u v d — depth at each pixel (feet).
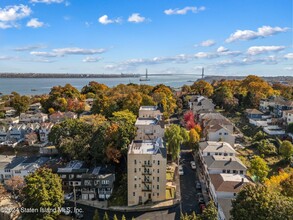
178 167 216.74
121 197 184.24
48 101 417.69
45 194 157.58
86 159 220.84
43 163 229.86
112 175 194.70
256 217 105.29
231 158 194.59
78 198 191.01
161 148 186.70
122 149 202.28
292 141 247.09
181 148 268.21
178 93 526.98
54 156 253.85
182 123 332.60
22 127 327.67
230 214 119.44
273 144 242.37
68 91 446.19
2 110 416.05
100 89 526.57
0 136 315.78
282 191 148.15
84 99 455.63
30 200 159.63
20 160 239.50
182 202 175.63
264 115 321.11
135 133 223.30
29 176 169.48
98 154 211.20
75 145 224.94
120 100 342.44
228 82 515.91
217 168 183.52
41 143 299.58
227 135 252.01
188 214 162.81
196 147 248.32
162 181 177.37
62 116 354.74
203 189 188.24
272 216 102.73
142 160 176.24
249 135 281.74
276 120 299.17
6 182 207.41
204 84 508.94
